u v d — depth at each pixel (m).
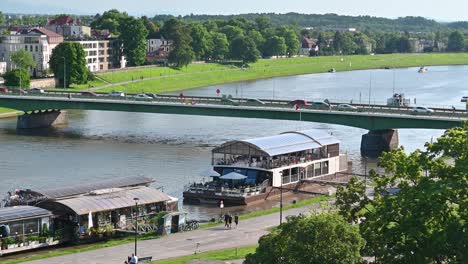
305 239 81.00
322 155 186.62
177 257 116.19
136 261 111.06
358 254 81.62
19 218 126.94
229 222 137.25
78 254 119.62
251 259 84.25
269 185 171.50
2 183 176.50
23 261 116.19
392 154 97.81
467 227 82.19
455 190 85.62
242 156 179.50
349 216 98.56
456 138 92.00
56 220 133.12
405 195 89.12
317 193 172.50
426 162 92.38
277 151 175.12
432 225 86.31
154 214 139.88
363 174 188.50
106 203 136.12
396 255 87.62
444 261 86.88
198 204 164.38
